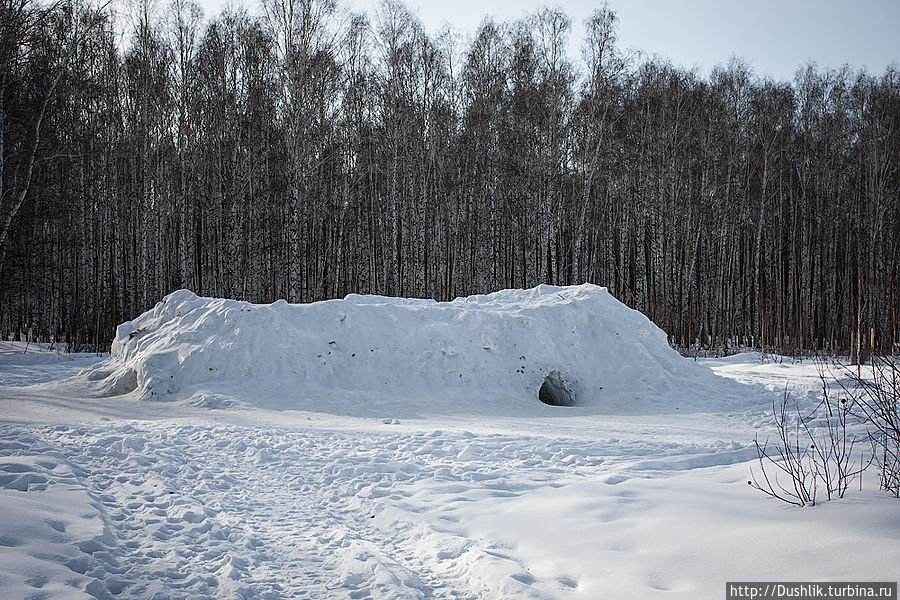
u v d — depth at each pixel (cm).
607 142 3173
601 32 3059
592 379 1559
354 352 1539
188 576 405
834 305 3438
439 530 509
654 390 1502
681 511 502
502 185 3303
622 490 594
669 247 3450
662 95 3341
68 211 2894
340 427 1085
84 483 614
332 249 3488
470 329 1605
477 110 3189
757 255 3444
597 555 420
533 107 3053
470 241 3375
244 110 3011
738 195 3641
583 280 3625
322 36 2717
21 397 1415
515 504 570
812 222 3644
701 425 1162
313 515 574
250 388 1429
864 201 3384
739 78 3706
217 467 748
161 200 2994
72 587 343
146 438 877
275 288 3030
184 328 1589
